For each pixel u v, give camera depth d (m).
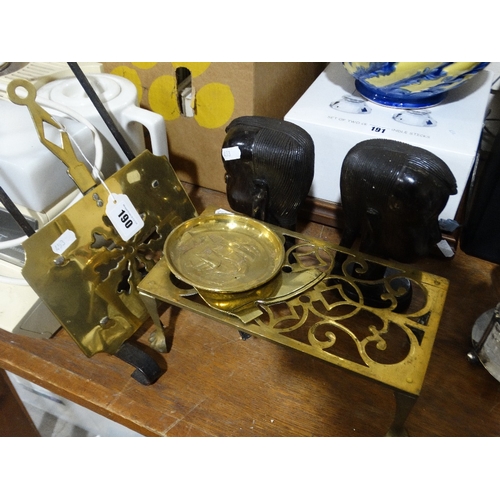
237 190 0.58
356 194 0.50
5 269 0.55
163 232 0.58
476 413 0.50
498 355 0.51
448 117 0.63
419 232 0.49
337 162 0.66
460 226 0.69
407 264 0.62
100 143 0.53
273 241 0.52
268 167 0.54
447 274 0.65
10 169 0.50
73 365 0.54
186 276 0.47
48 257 0.47
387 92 0.63
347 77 0.73
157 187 0.57
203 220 0.53
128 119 0.59
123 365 0.55
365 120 0.63
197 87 0.67
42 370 0.54
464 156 0.57
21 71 0.61
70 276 0.49
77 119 0.54
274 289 0.49
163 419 0.50
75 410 0.78
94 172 0.52
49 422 0.85
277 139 0.53
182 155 0.77
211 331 0.58
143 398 0.52
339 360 0.43
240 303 0.47
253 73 0.62
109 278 0.52
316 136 0.64
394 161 0.46
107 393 0.52
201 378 0.53
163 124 0.59
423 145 0.58
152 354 0.56
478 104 0.66
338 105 0.66
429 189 0.46
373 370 0.42
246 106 0.66
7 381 0.69
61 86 0.60
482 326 0.56
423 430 0.49
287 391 0.52
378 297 0.56
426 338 0.45
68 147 0.48
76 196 0.57
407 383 0.41
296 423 0.50
